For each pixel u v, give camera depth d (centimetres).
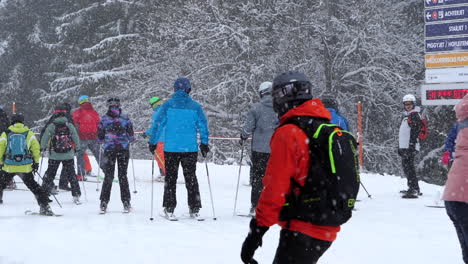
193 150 779
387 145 2512
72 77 3397
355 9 2339
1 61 3981
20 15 3994
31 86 3919
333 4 2375
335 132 299
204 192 1119
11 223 751
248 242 300
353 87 2508
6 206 930
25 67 3900
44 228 714
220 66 2473
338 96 2408
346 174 295
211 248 599
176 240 642
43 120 3444
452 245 632
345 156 296
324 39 2336
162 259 545
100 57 3378
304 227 298
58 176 1381
